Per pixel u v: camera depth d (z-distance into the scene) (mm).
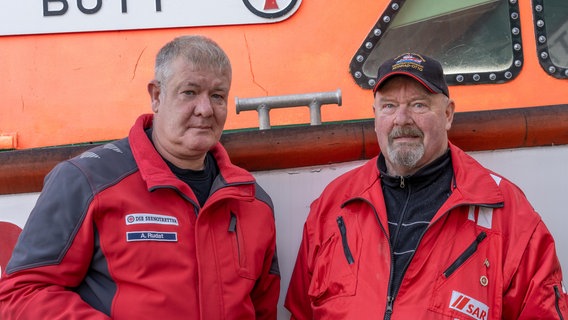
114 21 2529
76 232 1851
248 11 2553
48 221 1854
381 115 2131
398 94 2102
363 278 2023
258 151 2275
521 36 2605
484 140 2291
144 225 1886
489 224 2000
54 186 1893
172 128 1975
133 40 2545
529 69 2598
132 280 1863
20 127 2518
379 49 2592
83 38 2541
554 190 2305
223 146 2270
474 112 2307
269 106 2307
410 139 2082
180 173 2039
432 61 2127
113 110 2535
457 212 2021
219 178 2049
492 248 1981
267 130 2291
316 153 2291
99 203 1866
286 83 2562
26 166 2189
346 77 2576
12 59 2531
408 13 2605
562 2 2623
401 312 1938
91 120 2529
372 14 2594
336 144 2283
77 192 1873
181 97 1964
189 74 1952
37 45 2537
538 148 2307
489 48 2611
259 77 2561
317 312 2107
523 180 2311
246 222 2076
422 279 1962
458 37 2621
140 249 1870
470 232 1993
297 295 2246
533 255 1946
